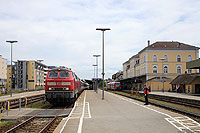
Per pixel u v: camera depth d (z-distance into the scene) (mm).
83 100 26484
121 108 17547
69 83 20344
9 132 9289
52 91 20281
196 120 11711
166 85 61531
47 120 12969
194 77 42844
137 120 11719
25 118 13516
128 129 9523
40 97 32625
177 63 65125
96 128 9805
